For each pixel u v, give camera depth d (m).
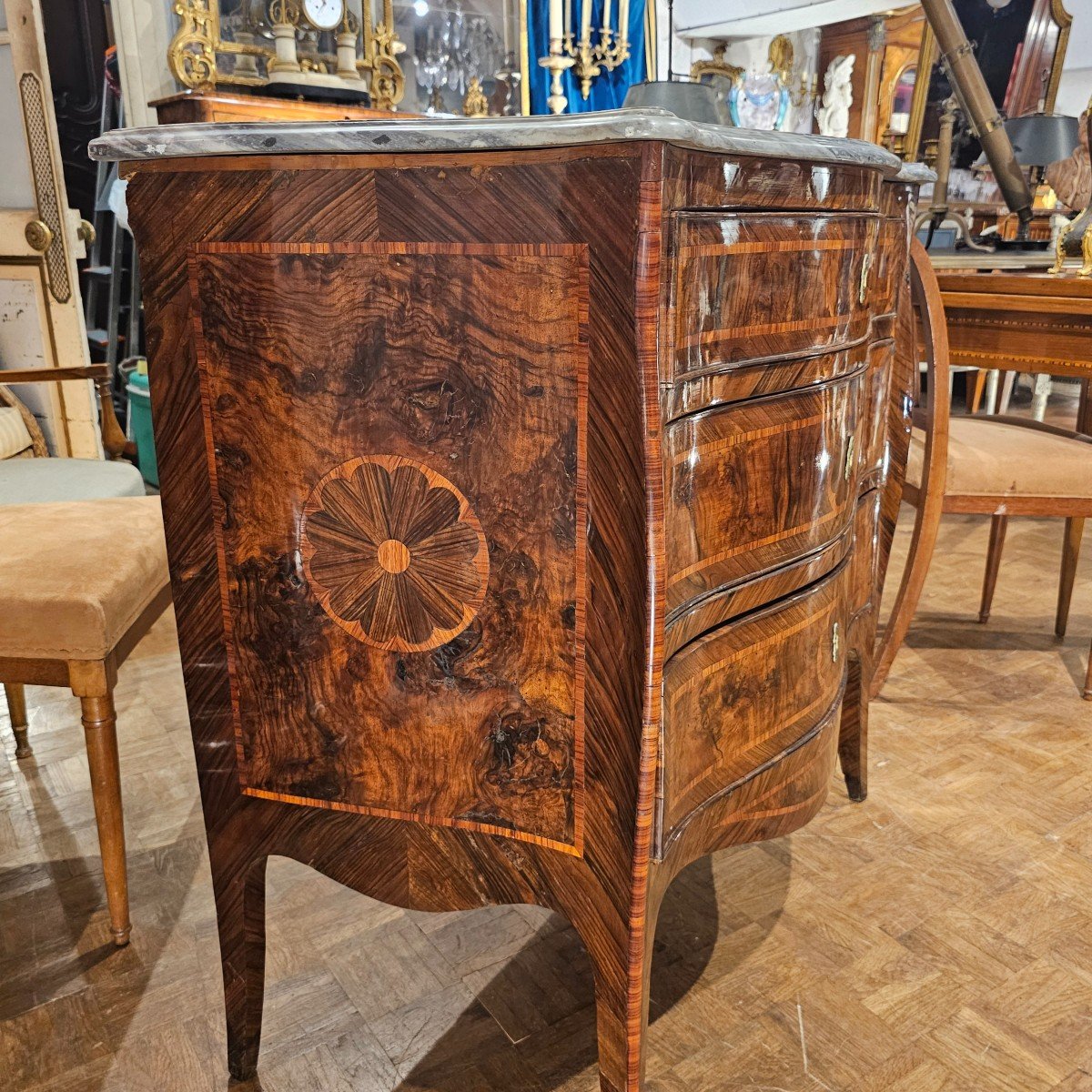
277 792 1.01
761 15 3.93
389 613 0.91
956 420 2.36
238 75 2.48
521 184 0.76
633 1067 0.94
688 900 1.46
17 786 1.75
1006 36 4.58
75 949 1.35
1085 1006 1.26
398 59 2.87
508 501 0.84
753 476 0.97
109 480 1.95
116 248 3.96
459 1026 1.22
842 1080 1.14
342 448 0.87
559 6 2.96
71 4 4.23
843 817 1.67
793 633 1.08
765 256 0.91
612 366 0.77
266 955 1.34
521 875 0.95
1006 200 3.69
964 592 2.72
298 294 0.84
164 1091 1.12
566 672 0.86
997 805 1.70
